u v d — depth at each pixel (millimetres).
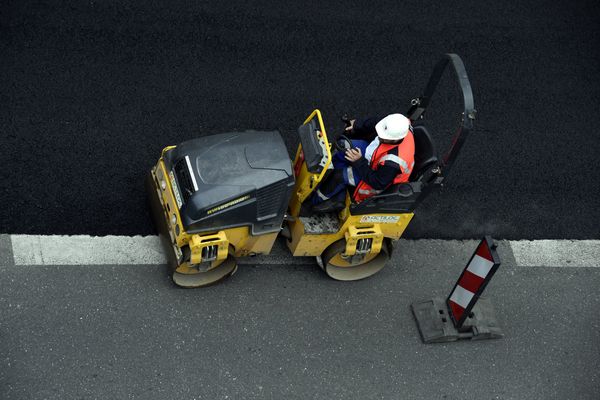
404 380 9352
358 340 9586
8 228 9734
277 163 8828
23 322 9000
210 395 8828
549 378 9664
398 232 9648
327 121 11711
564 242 11078
